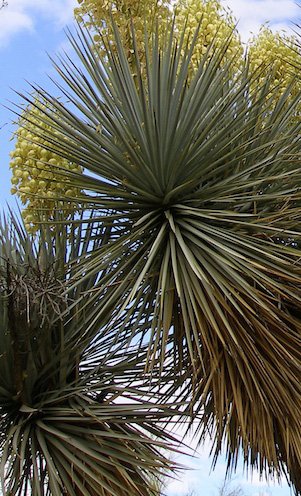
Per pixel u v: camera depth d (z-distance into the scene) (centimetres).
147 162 463
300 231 482
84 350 482
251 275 438
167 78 473
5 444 428
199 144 464
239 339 445
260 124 505
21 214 518
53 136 497
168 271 453
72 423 458
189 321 462
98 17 529
